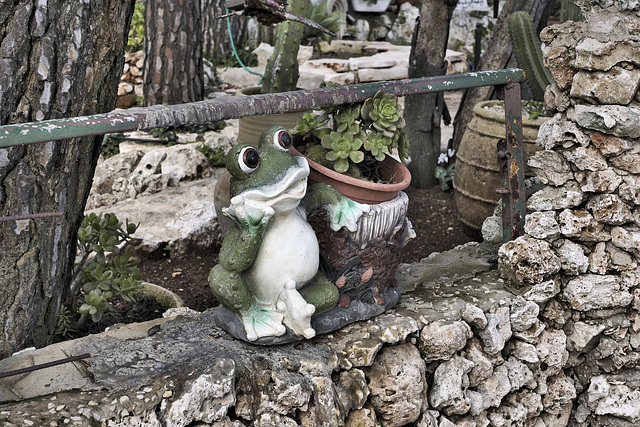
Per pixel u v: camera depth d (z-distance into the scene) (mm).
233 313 2314
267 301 2236
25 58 2203
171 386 1986
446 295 2758
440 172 5480
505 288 2867
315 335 2299
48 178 2338
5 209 2277
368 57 9969
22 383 2006
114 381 2018
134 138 5723
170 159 5047
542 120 3990
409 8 11938
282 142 2191
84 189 2527
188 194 4766
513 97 2896
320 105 2346
